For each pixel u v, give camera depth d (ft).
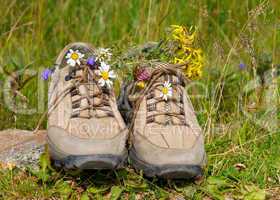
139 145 6.43
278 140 7.88
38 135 7.86
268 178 7.16
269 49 9.87
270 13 9.01
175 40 7.26
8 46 10.48
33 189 6.53
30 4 11.30
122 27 11.28
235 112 8.57
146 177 6.65
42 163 6.66
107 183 6.57
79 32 11.45
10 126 8.62
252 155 7.43
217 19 11.48
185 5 11.25
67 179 6.63
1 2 11.23
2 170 6.89
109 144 6.12
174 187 6.63
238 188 6.81
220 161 7.25
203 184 6.76
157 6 10.84
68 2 11.75
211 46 10.03
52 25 11.44
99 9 11.60
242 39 8.46
